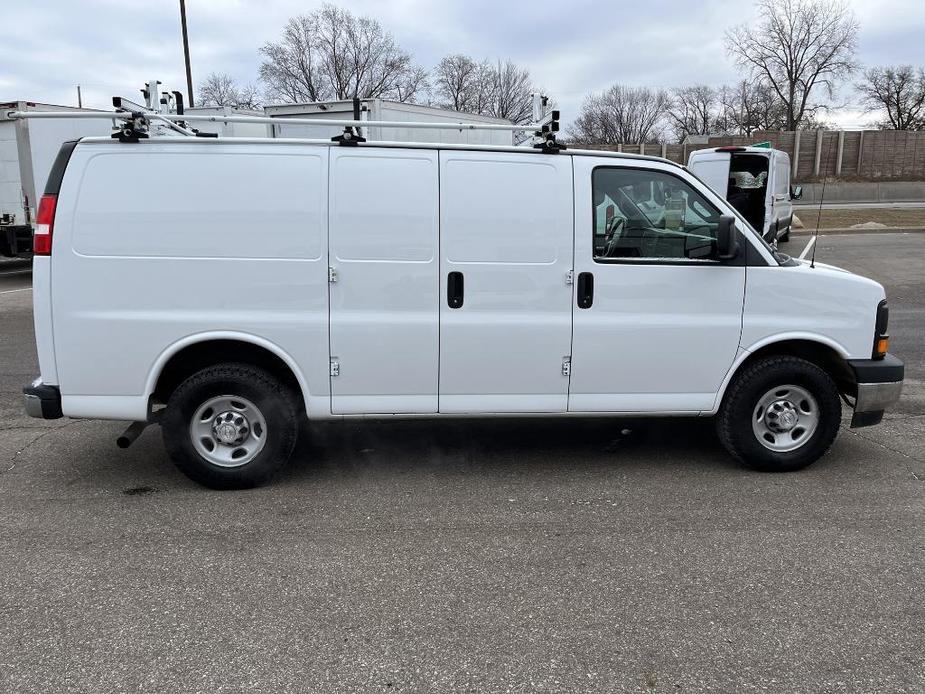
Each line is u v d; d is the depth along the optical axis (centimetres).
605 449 523
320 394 439
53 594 322
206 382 428
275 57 5525
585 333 444
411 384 443
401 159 426
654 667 271
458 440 543
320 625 299
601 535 382
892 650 281
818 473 472
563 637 290
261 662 274
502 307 438
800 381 461
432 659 276
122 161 414
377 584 331
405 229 428
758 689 259
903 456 504
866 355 468
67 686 260
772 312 457
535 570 344
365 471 478
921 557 355
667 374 455
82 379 425
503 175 433
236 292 423
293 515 408
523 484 455
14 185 1470
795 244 1812
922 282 1291
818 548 365
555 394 452
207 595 322
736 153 1455
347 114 1155
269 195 420
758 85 6319
